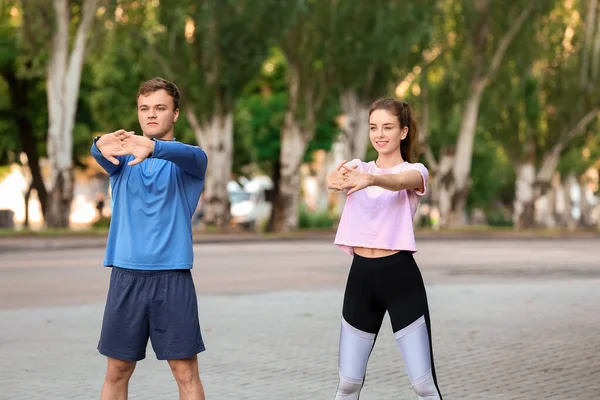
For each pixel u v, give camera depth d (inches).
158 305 232.2
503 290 752.3
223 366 404.8
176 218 233.8
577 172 3198.8
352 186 223.6
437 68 2180.1
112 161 224.2
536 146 2303.2
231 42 1760.6
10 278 848.3
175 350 232.8
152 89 237.6
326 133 2266.2
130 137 221.6
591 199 4050.2
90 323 540.7
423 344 237.5
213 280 840.3
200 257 1178.6
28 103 2004.2
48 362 412.2
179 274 233.5
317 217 2231.8
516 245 1614.2
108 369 240.1
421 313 237.0
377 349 456.8
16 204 3408.0
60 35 1603.1
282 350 447.5
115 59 1963.6
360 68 1845.5
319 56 1851.6
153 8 1775.3
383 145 241.6
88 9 1610.5
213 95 1780.3
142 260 231.5
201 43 1769.2
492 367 408.5
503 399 343.6
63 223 1626.5
